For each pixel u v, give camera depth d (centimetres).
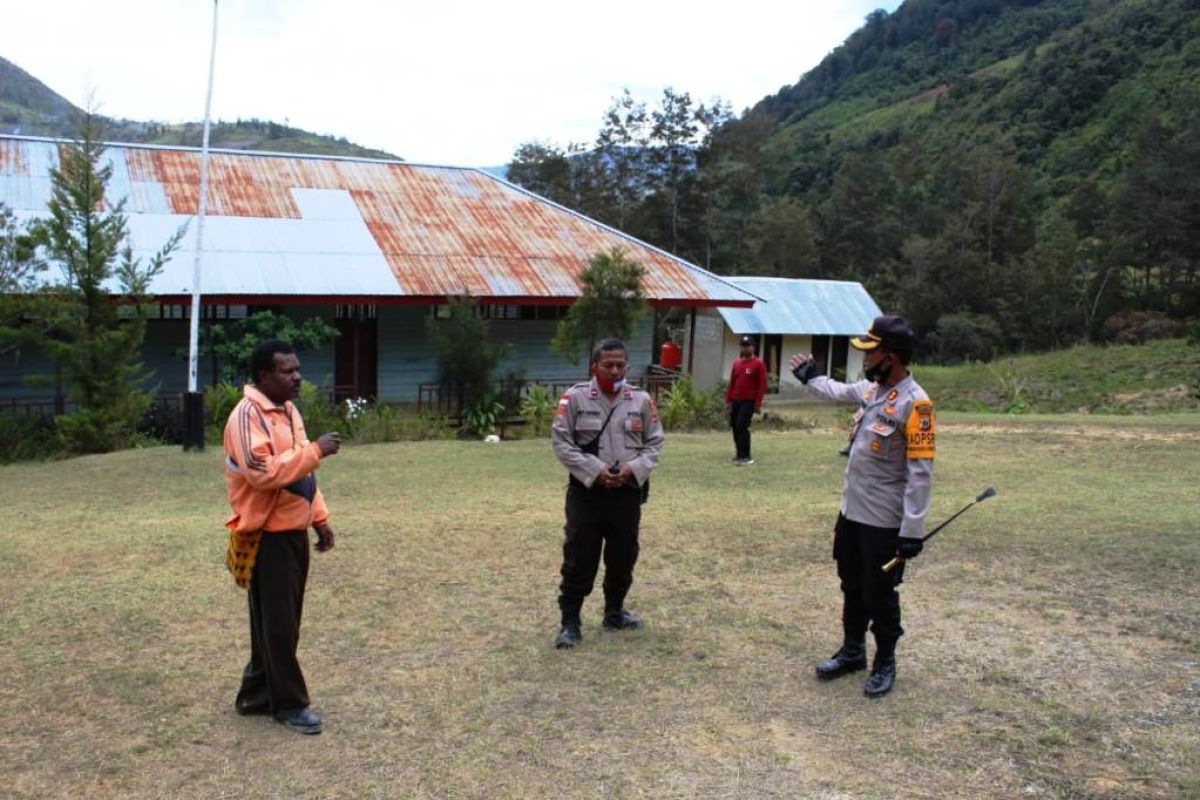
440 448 1410
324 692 470
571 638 529
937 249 4888
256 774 388
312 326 1892
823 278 5656
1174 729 412
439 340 1738
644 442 532
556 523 840
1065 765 383
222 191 2117
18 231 1742
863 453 454
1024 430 1591
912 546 435
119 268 1512
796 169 7450
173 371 1881
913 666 493
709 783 376
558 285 2017
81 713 447
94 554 735
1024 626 548
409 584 649
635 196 5200
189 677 489
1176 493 956
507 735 421
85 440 1435
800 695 460
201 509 948
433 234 2139
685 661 506
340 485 1072
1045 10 11069
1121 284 4806
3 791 375
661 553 729
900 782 374
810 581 651
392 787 376
